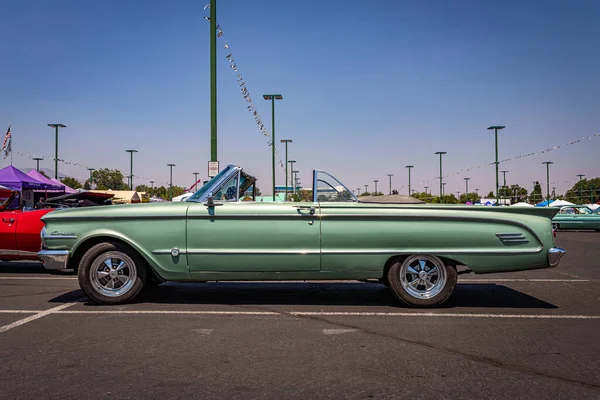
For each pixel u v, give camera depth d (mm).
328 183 5938
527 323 4949
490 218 5527
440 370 3578
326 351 4000
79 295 6309
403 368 3615
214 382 3320
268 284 7180
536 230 5547
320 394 3133
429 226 5512
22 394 3107
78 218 5582
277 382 3328
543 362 3766
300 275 5570
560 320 5086
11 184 16672
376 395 3121
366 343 4230
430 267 5633
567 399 3080
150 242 5555
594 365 3705
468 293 6621
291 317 5152
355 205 5531
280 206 5535
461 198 64438
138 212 5562
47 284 7184
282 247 5508
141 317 5105
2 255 8016
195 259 5539
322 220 5512
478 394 3150
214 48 12961
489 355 3926
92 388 3209
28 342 4203
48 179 20969
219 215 5512
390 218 5504
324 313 5344
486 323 4941
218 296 6266
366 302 5945
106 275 5648
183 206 5590
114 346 4105
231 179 5867
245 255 5500
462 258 5523
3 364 3658
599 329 4730
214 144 13031
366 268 5539
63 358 3795
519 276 8312
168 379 3375
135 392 3150
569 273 8680
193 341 4262
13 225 7977
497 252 5512
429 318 5145
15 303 5793
